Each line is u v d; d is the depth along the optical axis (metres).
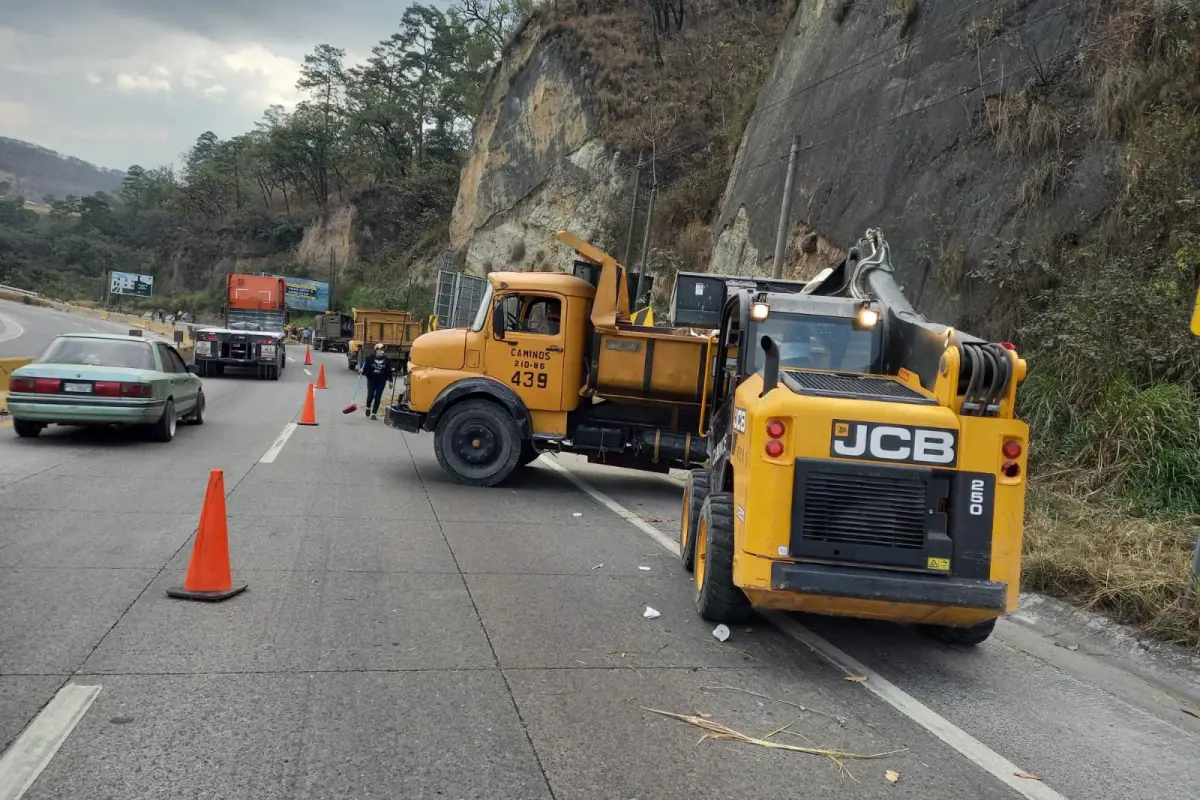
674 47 40.66
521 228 43.56
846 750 4.16
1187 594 6.03
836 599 4.99
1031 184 13.45
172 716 4.03
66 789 3.35
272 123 111.38
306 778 3.54
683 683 4.88
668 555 8.05
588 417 11.17
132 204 152.00
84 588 5.88
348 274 82.56
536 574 7.05
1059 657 5.89
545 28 45.50
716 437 7.03
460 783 3.58
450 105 88.44
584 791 3.58
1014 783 3.93
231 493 9.61
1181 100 11.74
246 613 5.57
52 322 62.66
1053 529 7.89
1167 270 10.27
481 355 11.06
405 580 6.59
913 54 18.88
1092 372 9.97
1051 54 14.51
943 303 14.64
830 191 20.69
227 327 35.12
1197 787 4.02
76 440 12.70
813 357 6.27
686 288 11.32
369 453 13.48
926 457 4.99
